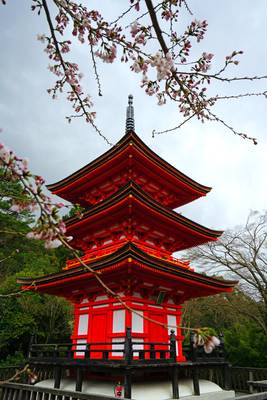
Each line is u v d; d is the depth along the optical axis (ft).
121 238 56.34
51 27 12.30
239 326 95.55
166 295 54.85
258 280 90.02
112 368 38.40
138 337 46.39
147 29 11.74
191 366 44.91
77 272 48.47
